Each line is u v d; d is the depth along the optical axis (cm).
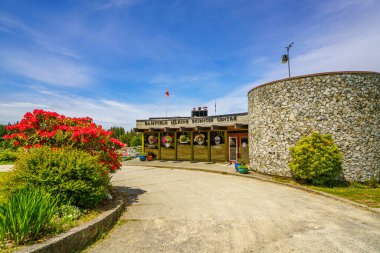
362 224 577
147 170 1630
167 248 465
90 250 461
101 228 543
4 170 1512
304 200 806
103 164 806
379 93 1105
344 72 1079
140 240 505
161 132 2144
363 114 1071
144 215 669
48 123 803
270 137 1255
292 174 1148
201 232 542
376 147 1076
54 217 488
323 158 988
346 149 1062
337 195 847
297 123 1150
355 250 445
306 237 505
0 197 657
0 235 390
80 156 668
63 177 601
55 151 654
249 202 786
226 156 1855
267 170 1268
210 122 1922
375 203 744
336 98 1080
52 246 397
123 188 1041
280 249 454
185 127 2009
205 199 833
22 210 414
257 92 1365
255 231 543
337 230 540
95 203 641
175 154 2073
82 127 820
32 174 589
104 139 835
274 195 880
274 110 1239
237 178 1265
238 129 1778
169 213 684
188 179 1251
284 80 1202
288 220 611
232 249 457
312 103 1119
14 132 768
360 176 1052
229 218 632
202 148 1967
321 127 1095
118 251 455
